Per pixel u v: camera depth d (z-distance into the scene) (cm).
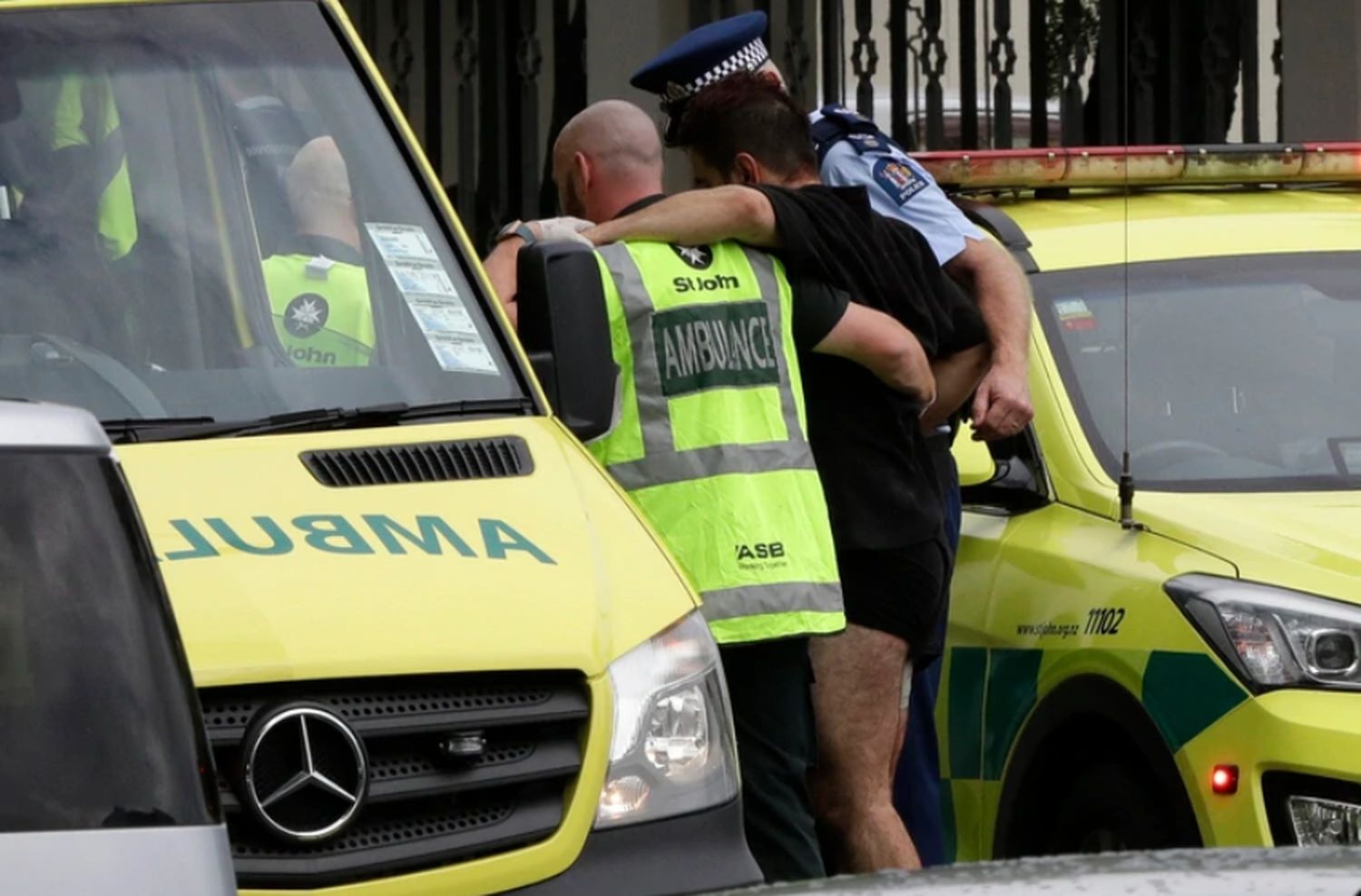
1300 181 3019
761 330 2166
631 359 2128
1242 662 2294
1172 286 2780
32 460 1375
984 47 4181
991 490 2680
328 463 1850
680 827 1744
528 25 4591
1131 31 4103
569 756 1714
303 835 1619
